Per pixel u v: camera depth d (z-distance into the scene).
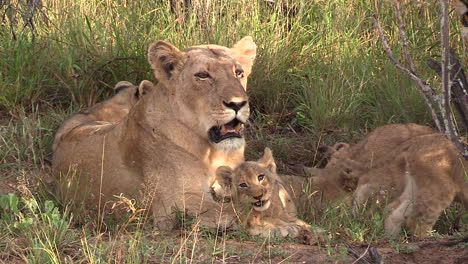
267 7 17.30
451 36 15.56
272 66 15.79
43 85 15.03
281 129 15.03
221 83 10.12
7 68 15.11
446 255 8.87
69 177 11.41
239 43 11.02
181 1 16.67
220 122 10.02
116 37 15.52
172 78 10.47
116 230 9.75
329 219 10.66
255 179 10.05
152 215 10.52
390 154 11.73
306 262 8.64
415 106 14.41
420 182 11.04
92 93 14.92
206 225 10.07
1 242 8.91
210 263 8.52
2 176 12.24
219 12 16.59
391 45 15.81
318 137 14.44
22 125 13.55
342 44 16.20
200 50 10.61
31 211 9.77
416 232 10.86
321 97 14.84
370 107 15.03
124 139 10.94
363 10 16.92
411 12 16.48
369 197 11.69
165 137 10.47
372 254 8.50
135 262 8.25
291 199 10.93
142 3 16.70
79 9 16.30
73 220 10.58
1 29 15.57
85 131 11.83
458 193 11.05
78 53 15.37
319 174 12.72
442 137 11.18
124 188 10.82
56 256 8.46
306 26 17.00
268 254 8.85
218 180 10.27
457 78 8.43
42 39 15.44
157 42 10.54
